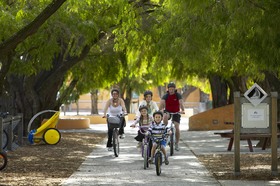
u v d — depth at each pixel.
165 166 24.47
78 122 62.25
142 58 44.53
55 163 25.69
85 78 49.12
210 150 32.59
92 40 35.53
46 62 34.03
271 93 21.16
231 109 60.06
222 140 41.88
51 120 36.50
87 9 32.34
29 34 18.81
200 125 60.28
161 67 49.16
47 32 32.88
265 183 19.31
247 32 20.55
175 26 26.41
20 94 42.19
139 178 20.66
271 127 21.20
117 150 29.16
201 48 24.73
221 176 21.12
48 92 42.72
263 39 19.39
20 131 35.75
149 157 23.48
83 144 37.50
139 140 25.53
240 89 58.31
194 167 24.08
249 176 20.94
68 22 31.39
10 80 41.97
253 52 20.56
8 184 18.83
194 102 148.50
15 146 33.75
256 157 27.50
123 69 46.56
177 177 20.97
